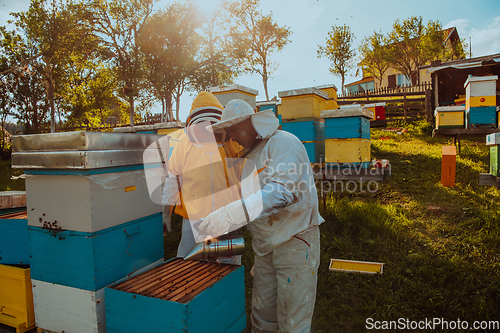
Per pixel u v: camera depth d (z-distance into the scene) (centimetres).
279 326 191
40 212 179
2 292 213
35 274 186
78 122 2150
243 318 191
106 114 2502
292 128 487
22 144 177
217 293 164
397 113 1162
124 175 184
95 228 164
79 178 162
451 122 660
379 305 253
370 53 2189
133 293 154
